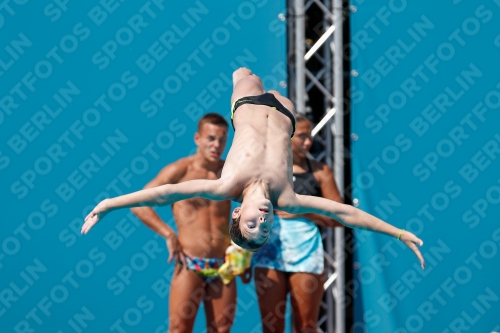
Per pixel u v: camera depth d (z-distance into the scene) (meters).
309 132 22.56
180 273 22.27
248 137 18.05
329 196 22.55
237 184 17.34
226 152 24.39
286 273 22.25
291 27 24.25
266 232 16.61
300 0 23.75
